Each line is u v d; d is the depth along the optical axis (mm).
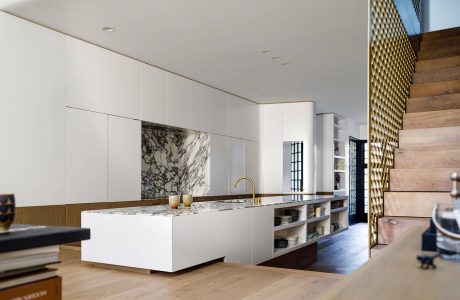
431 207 2852
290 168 8312
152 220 3160
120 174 4867
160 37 4391
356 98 7656
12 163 3748
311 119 7906
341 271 5219
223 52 4918
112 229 3334
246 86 6668
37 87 3984
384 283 785
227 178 6988
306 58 5160
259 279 3094
